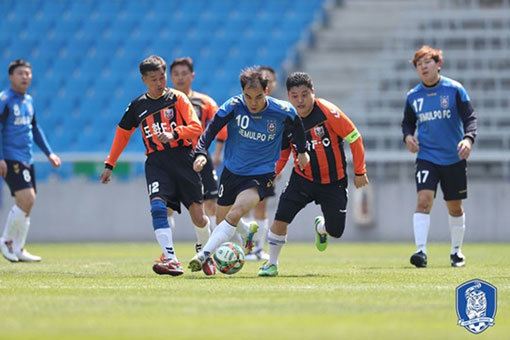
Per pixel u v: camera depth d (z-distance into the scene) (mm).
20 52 95812
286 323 15836
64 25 98562
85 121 84438
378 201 63250
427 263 36219
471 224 62062
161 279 26016
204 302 19281
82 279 26328
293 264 35625
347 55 87562
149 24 96875
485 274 28422
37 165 73000
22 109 38844
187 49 91875
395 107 78188
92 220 67000
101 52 94562
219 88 85188
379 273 29047
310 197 28188
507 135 68562
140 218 66625
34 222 67438
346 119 27625
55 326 15523
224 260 27344
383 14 90938
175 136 27062
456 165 33656
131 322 16031
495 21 84188
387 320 16312
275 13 94938
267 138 26594
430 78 33438
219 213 28047
